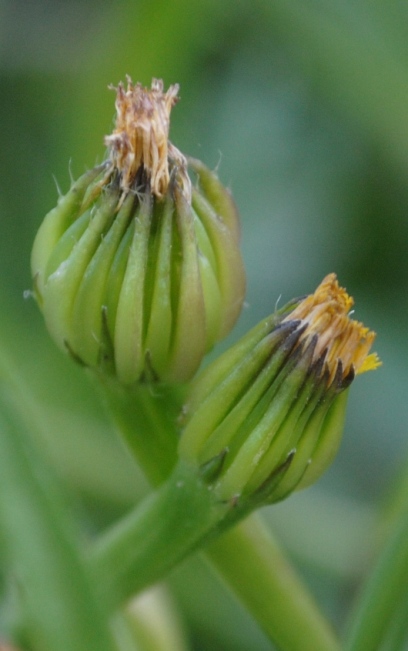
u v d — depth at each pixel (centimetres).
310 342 9
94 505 13
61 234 10
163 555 10
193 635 13
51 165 14
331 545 12
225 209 10
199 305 9
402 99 12
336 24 12
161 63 13
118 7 14
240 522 10
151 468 10
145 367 10
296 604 10
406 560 9
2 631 10
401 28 12
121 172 9
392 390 14
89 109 13
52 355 13
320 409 9
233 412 9
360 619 9
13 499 9
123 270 9
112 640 9
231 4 14
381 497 13
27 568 9
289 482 9
